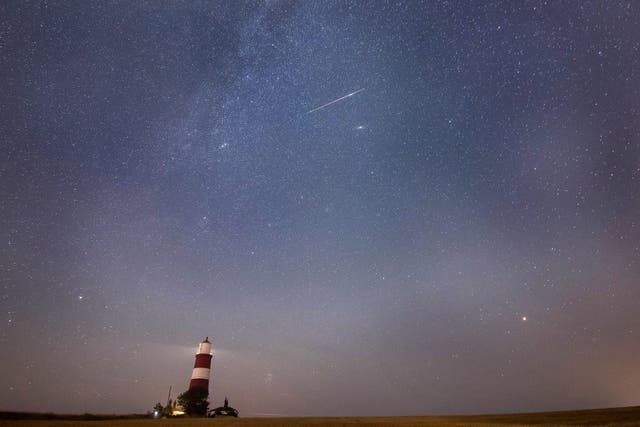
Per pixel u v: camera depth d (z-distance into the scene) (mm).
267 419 37219
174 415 48281
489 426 28094
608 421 29469
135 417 44312
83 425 29578
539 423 30594
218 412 48562
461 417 41500
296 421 34031
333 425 29891
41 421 33156
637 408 40156
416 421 34906
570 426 26812
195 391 52469
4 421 32188
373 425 29875
